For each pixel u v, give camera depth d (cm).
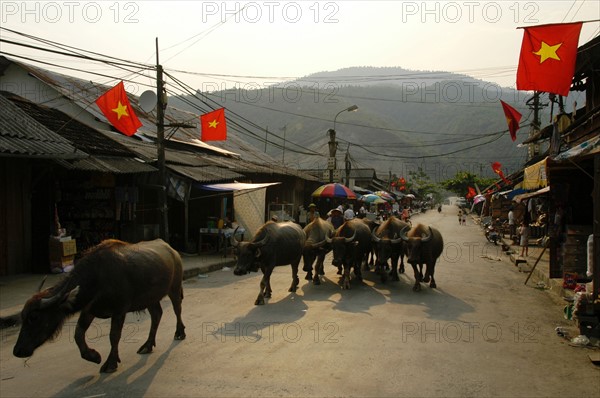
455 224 3906
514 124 1419
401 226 1155
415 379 502
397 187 6175
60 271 1094
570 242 1013
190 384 489
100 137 1382
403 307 848
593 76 1282
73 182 1293
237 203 1833
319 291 1005
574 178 1162
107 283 505
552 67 816
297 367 536
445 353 589
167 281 592
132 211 1331
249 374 515
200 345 621
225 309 833
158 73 1268
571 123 1312
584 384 493
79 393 470
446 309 837
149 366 543
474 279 1193
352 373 518
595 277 646
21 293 897
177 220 1631
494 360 566
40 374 524
